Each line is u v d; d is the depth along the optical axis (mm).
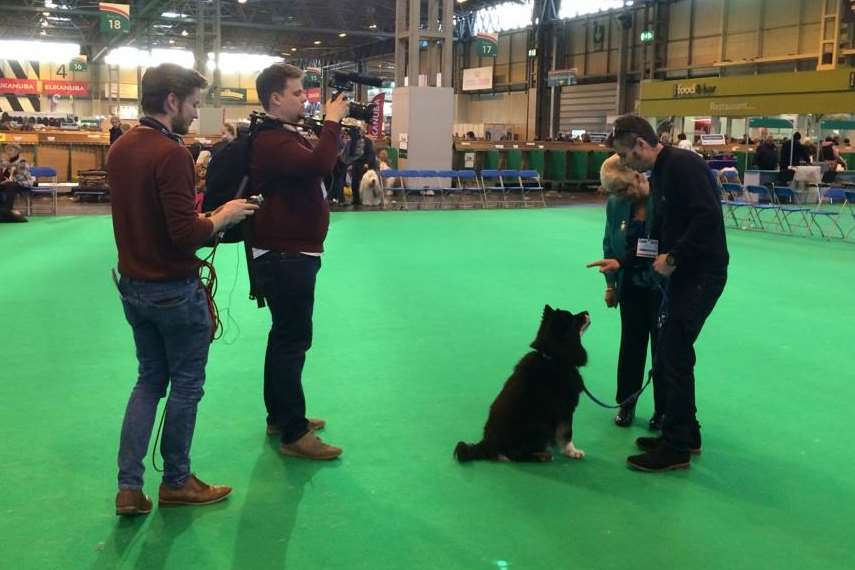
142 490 3350
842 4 23547
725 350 6082
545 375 3859
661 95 22234
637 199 4254
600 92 34750
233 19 41938
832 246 12320
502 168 22859
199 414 4484
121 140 3039
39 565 2859
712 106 20719
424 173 17531
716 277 3729
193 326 3170
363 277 8906
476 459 3902
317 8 40688
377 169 18391
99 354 5645
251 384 5039
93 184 17516
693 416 3871
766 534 3201
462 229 13734
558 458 3953
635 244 4277
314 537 3107
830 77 18016
